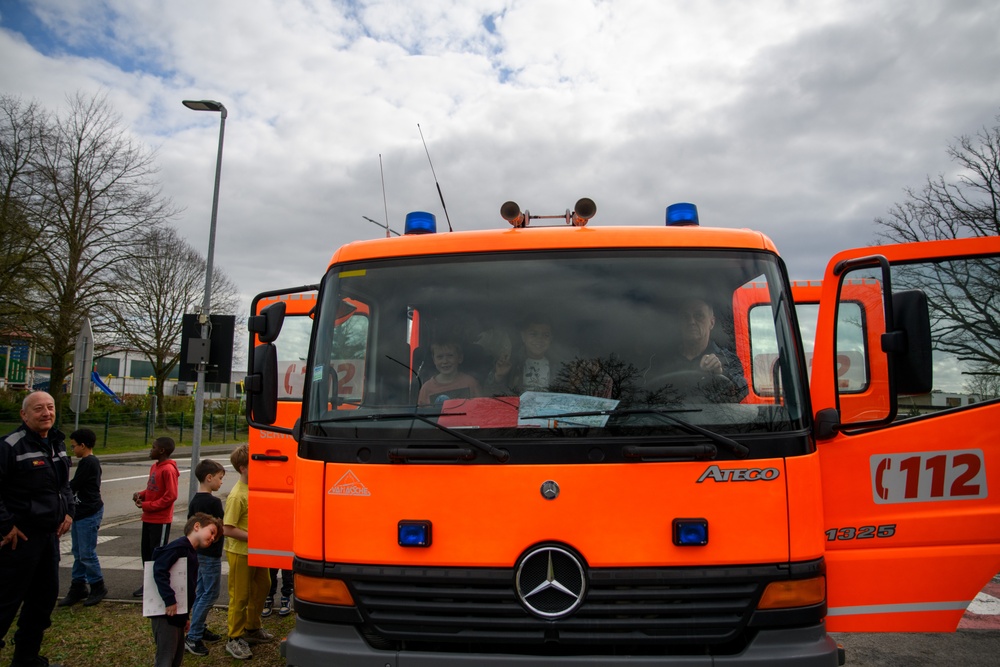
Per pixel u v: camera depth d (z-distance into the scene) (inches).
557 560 128.2
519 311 147.4
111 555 403.2
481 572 128.8
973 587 143.3
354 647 131.3
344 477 136.6
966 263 156.9
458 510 131.3
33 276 1048.8
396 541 132.2
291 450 229.6
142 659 233.9
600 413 134.3
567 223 178.4
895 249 158.9
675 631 125.6
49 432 222.8
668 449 129.6
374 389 146.6
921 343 130.3
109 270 1220.5
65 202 1157.1
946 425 146.3
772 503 129.3
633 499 129.0
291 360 283.1
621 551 127.7
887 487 144.5
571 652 127.1
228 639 245.3
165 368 1684.3
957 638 262.1
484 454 132.3
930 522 144.3
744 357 140.6
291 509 221.0
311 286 164.1
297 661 132.8
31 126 1056.8
